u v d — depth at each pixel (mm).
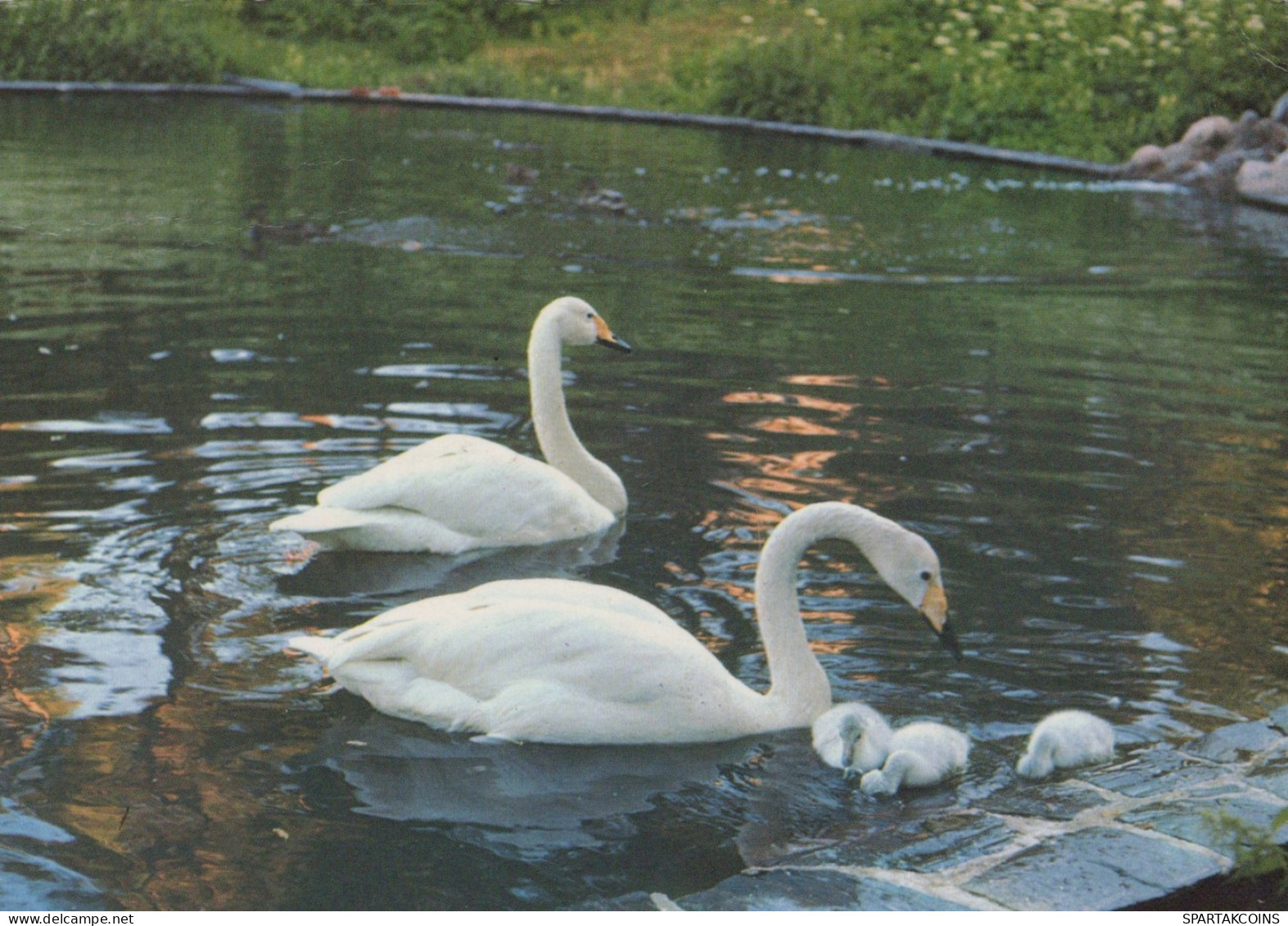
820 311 6469
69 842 3322
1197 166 11102
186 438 4816
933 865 3332
